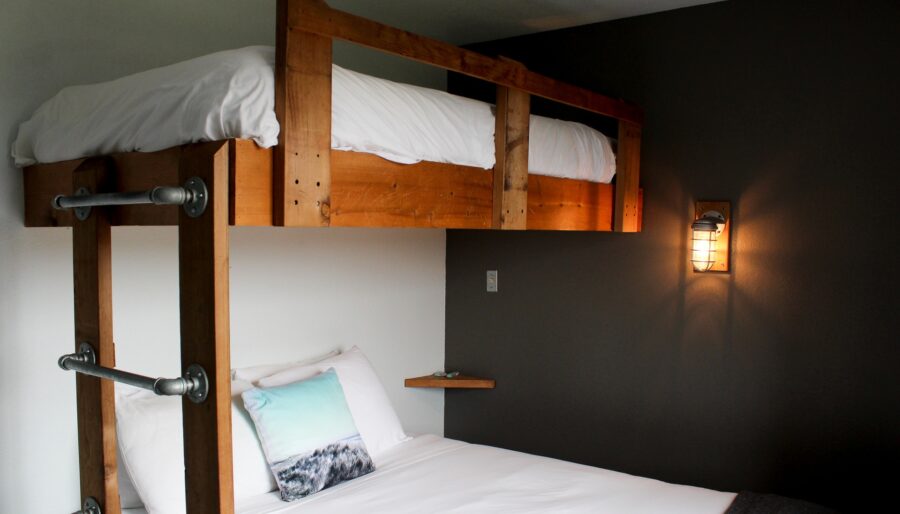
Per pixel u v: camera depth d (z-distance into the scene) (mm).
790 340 2838
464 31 3455
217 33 2666
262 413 2307
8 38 2129
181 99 1552
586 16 3203
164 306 2535
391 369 3518
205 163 1426
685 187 3082
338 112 1665
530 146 2451
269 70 1513
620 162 2975
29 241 2211
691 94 3057
